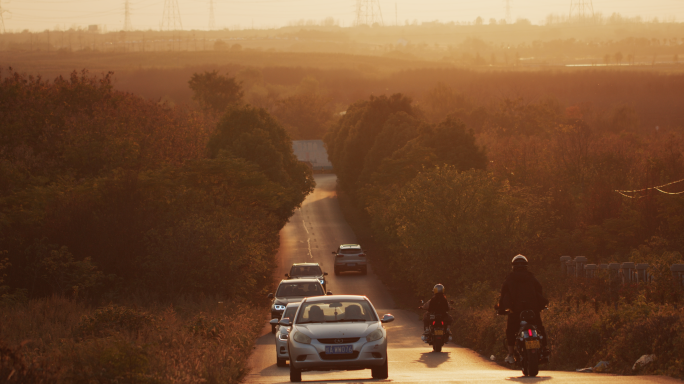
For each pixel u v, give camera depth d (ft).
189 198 293.23
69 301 216.74
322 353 89.51
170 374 77.25
